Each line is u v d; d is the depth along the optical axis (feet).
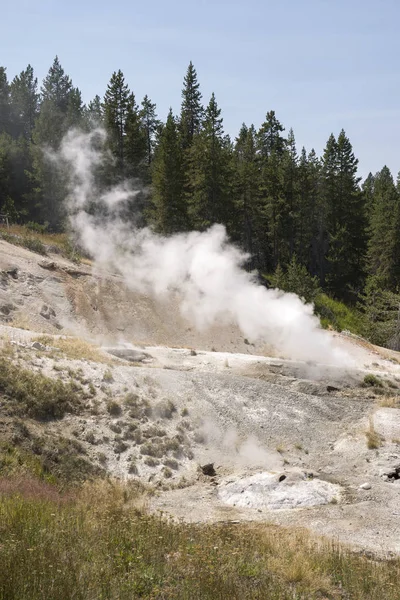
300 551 34.47
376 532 42.98
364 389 89.56
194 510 46.44
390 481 55.67
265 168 202.08
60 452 52.24
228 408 69.00
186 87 223.30
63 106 239.09
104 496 45.98
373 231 215.31
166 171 161.48
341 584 30.42
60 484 47.26
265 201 193.88
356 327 166.40
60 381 62.69
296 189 199.31
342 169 217.15
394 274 207.51
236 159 205.87
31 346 72.18
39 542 26.18
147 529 33.45
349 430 69.10
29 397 57.41
